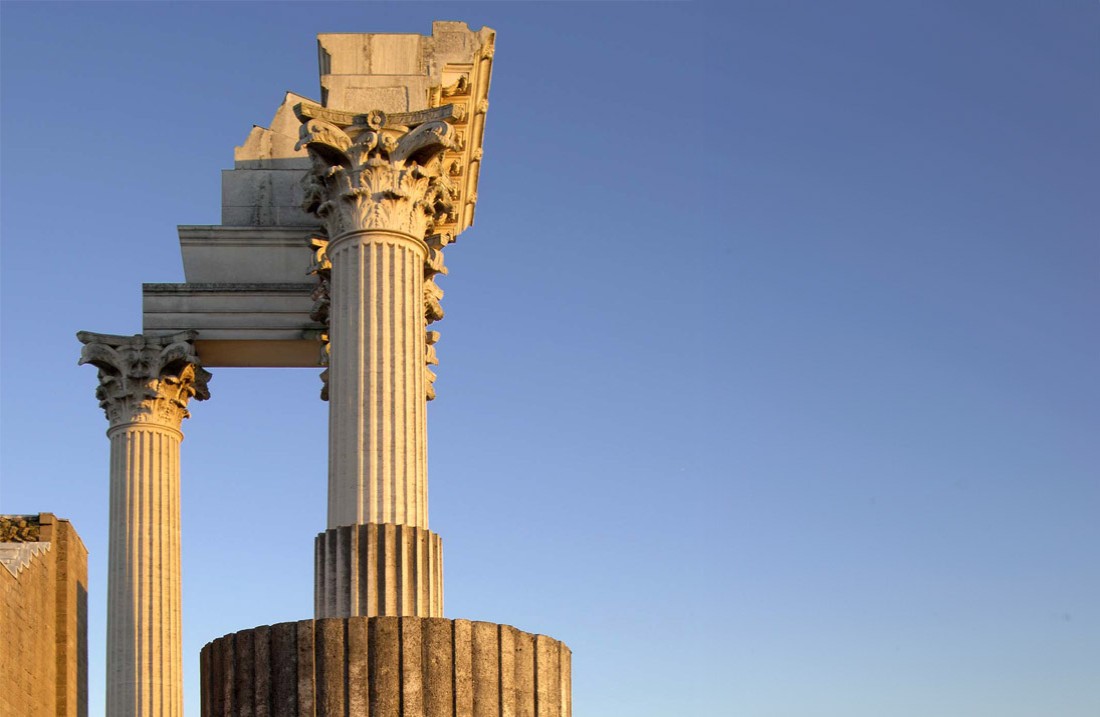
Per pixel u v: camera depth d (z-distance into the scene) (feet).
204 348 99.81
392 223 72.84
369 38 76.74
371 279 71.87
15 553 119.75
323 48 76.38
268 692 48.34
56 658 127.44
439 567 63.31
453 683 48.88
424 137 73.51
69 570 129.90
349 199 73.15
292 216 99.91
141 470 97.25
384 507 68.33
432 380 91.56
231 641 49.52
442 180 75.31
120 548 95.86
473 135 83.87
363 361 70.64
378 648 48.42
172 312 98.89
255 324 98.84
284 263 99.45
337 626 48.52
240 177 100.27
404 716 48.08
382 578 61.41
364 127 74.02
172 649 95.30
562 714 51.96
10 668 110.42
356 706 47.85
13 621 111.75
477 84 80.79
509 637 50.31
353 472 69.05
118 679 93.66
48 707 124.06
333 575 61.93
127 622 94.53
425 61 77.10
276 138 101.19
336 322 72.28
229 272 99.35
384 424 69.62
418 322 72.64
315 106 73.26
